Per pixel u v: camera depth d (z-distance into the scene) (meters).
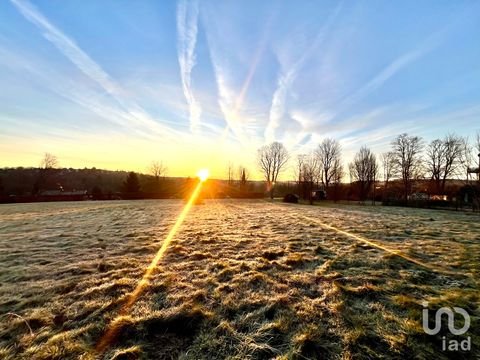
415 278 4.20
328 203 29.84
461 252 5.82
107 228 9.42
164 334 2.64
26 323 2.77
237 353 2.34
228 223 10.97
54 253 5.77
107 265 4.84
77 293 3.59
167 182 46.47
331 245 6.58
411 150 33.22
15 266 4.82
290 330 2.70
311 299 3.46
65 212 16.77
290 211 17.81
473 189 24.80
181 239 7.29
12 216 14.55
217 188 45.56
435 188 32.97
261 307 3.22
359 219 12.49
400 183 34.25
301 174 43.59
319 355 2.31
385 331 2.67
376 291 3.67
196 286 3.88
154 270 4.57
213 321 2.89
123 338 2.56
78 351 2.33
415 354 2.31
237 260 5.26
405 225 10.24
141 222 11.30
